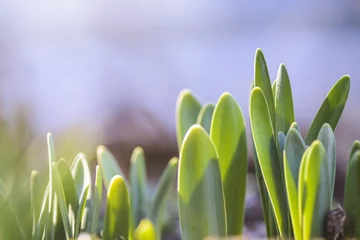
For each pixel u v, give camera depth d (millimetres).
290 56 1411
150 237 313
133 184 394
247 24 1458
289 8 1435
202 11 1468
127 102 1229
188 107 380
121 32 1415
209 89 1417
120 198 320
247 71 1421
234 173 341
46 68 1297
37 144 417
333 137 321
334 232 306
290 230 324
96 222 325
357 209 312
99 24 1401
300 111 1322
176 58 1431
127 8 1421
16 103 431
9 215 311
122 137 960
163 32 1450
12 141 403
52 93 1267
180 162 316
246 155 342
